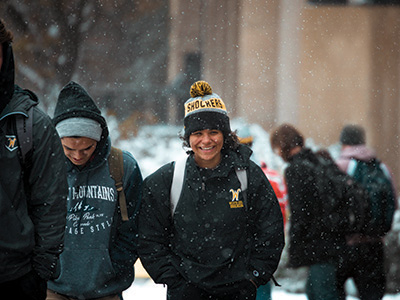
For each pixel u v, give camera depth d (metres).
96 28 79.06
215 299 14.37
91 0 61.06
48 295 15.01
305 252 19.64
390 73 67.38
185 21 98.44
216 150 14.05
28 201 11.78
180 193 14.10
